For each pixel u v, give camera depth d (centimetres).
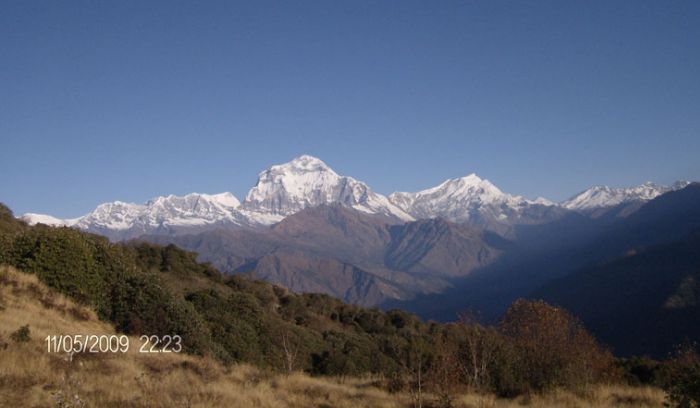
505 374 2084
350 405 1738
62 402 1273
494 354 2181
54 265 2423
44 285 2372
